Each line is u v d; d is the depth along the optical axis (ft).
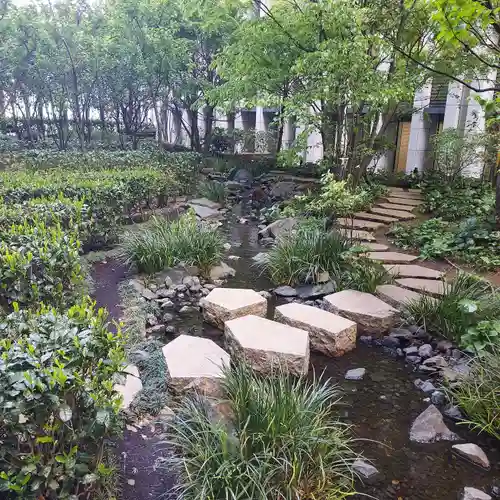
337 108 24.77
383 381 11.50
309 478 7.52
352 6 21.94
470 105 36.45
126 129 50.75
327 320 13.26
